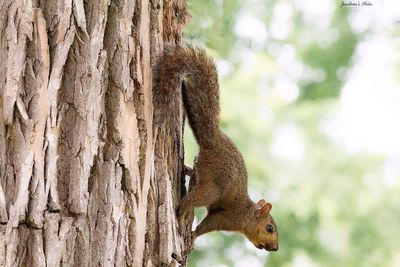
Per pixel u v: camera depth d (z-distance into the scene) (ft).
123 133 24.03
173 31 28.63
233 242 61.05
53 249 21.76
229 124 61.67
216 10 41.55
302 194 62.34
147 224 25.14
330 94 70.03
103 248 22.91
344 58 71.26
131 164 24.17
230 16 44.50
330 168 64.13
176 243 26.07
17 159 21.59
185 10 29.55
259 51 68.80
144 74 25.30
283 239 61.05
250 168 61.31
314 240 61.46
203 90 31.37
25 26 22.07
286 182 62.39
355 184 63.72
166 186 26.05
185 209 28.58
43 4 22.70
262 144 62.13
